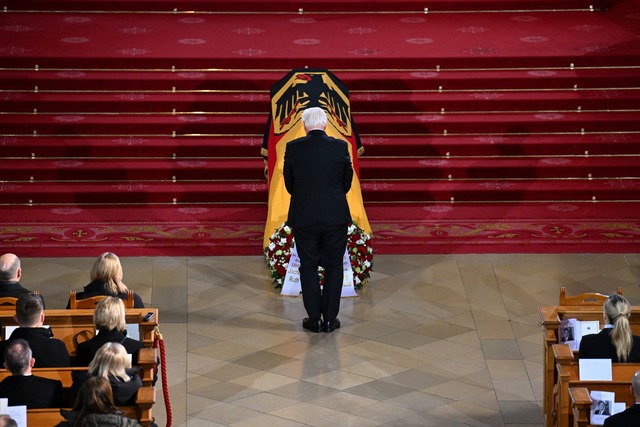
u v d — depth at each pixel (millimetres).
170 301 25359
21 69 31719
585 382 17609
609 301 18016
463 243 28062
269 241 25562
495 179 30297
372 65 32250
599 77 31906
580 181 30234
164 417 20766
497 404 21266
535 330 24250
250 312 24969
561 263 27219
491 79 31812
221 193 29500
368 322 24516
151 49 32562
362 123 30844
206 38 33562
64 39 33062
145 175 29812
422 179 30188
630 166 30172
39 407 16438
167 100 31172
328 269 23828
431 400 21375
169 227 28516
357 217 25406
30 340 17953
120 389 16453
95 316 18156
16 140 30281
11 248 27391
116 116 31000
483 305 25281
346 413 20859
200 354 23094
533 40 33531
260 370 22484
